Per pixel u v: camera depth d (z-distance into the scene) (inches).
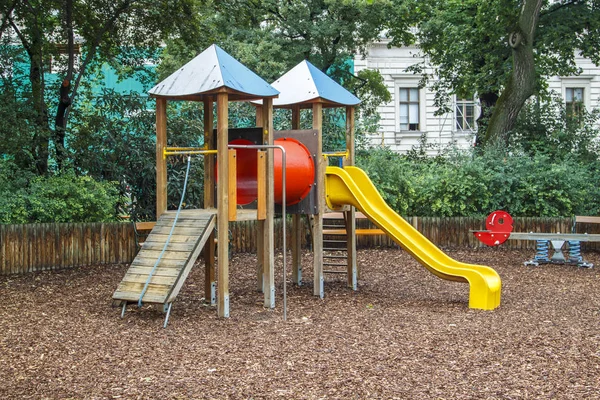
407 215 696.4
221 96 346.3
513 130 839.7
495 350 280.2
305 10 890.1
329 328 324.5
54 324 331.3
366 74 1056.8
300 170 410.0
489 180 687.7
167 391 226.8
